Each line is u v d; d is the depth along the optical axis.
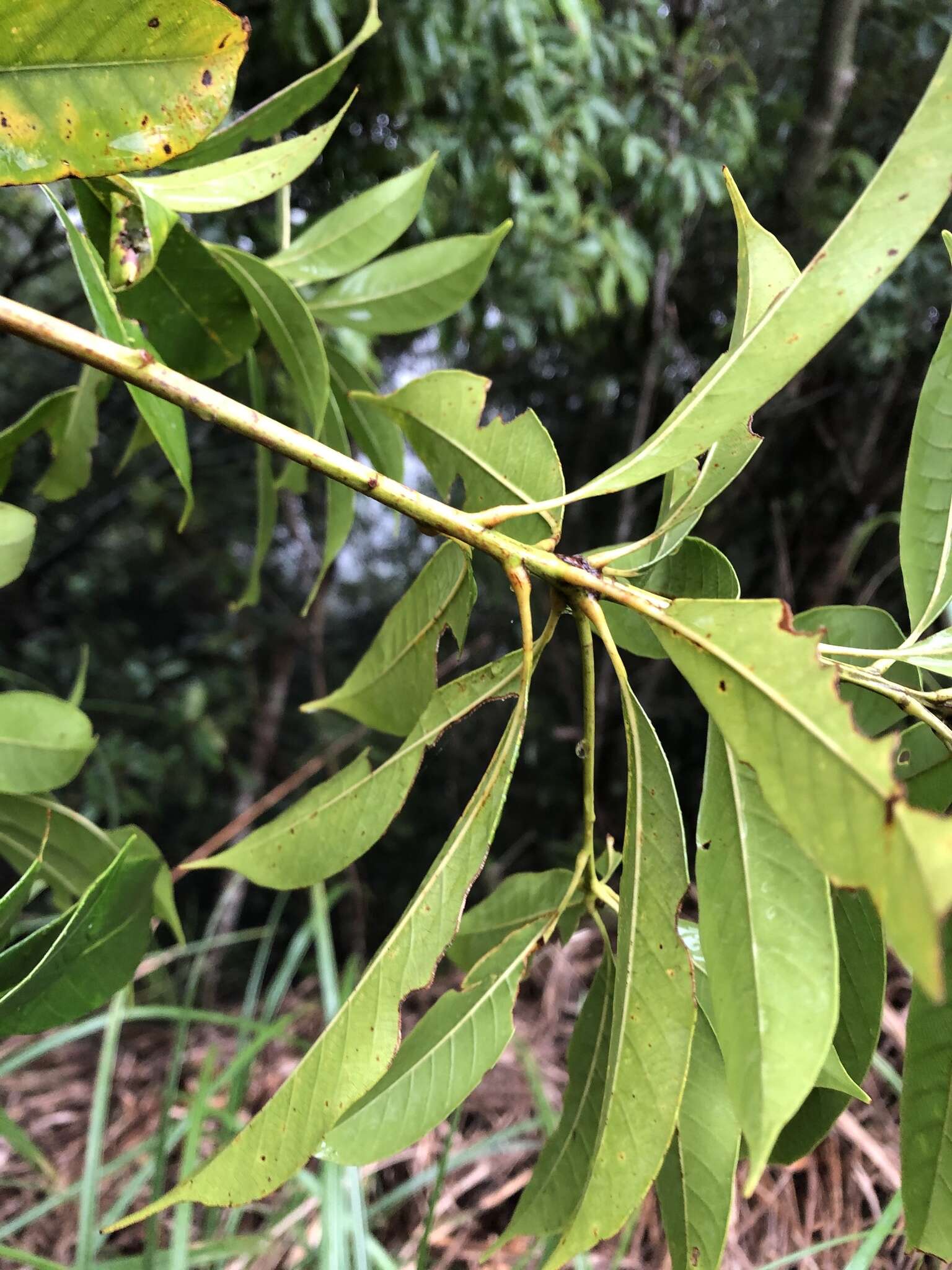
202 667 2.14
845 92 1.04
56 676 2.06
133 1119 1.05
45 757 0.34
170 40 0.22
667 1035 0.23
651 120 1.15
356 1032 0.24
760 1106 0.19
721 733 0.22
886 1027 0.86
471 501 0.31
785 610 0.21
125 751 1.80
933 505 0.28
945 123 0.22
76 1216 0.89
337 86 0.93
